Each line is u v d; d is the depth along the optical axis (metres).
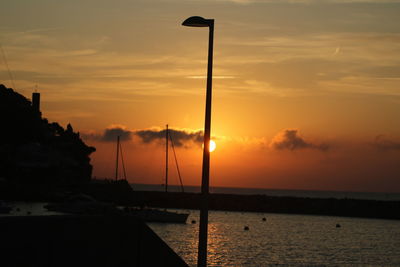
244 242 71.69
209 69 17.28
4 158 120.50
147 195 127.81
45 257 13.08
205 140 17.17
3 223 12.34
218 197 136.62
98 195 121.88
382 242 79.62
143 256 15.27
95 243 14.25
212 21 17.33
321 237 83.56
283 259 57.94
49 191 113.94
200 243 16.86
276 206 133.62
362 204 132.00
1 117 126.44
